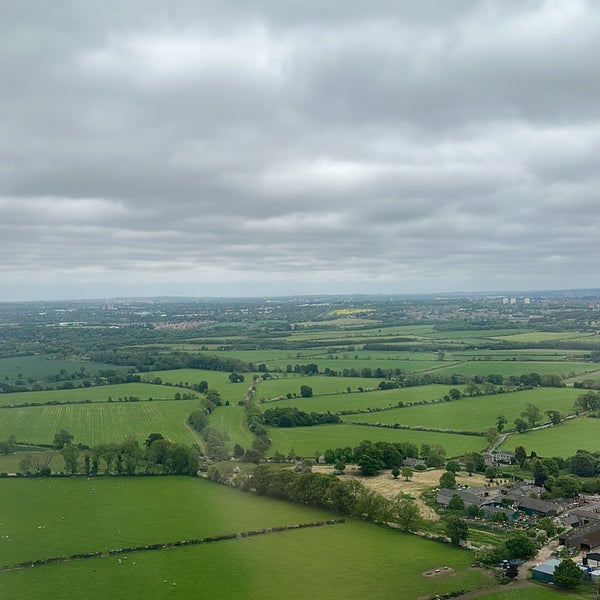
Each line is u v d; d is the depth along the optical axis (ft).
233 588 540.93
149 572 572.51
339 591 536.01
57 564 589.73
